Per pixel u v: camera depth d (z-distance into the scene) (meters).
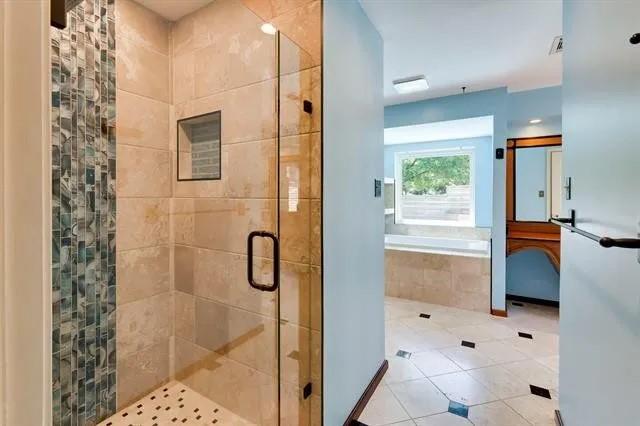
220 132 1.64
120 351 1.60
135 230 1.66
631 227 0.82
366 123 1.86
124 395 1.61
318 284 1.41
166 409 1.65
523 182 3.59
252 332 1.57
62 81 1.35
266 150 1.51
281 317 1.50
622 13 0.88
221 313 1.67
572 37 1.37
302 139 1.43
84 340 1.45
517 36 2.12
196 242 1.75
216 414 1.63
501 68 2.64
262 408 1.55
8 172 0.32
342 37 1.57
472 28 2.02
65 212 1.37
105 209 1.53
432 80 2.88
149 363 1.73
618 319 0.91
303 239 1.44
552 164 3.45
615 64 0.93
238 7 1.54
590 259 1.15
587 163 1.17
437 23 1.96
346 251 1.62
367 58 1.88
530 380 2.03
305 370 1.45
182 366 1.80
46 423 0.35
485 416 1.70
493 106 3.11
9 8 0.32
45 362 0.35
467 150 4.16
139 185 1.67
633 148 0.81
